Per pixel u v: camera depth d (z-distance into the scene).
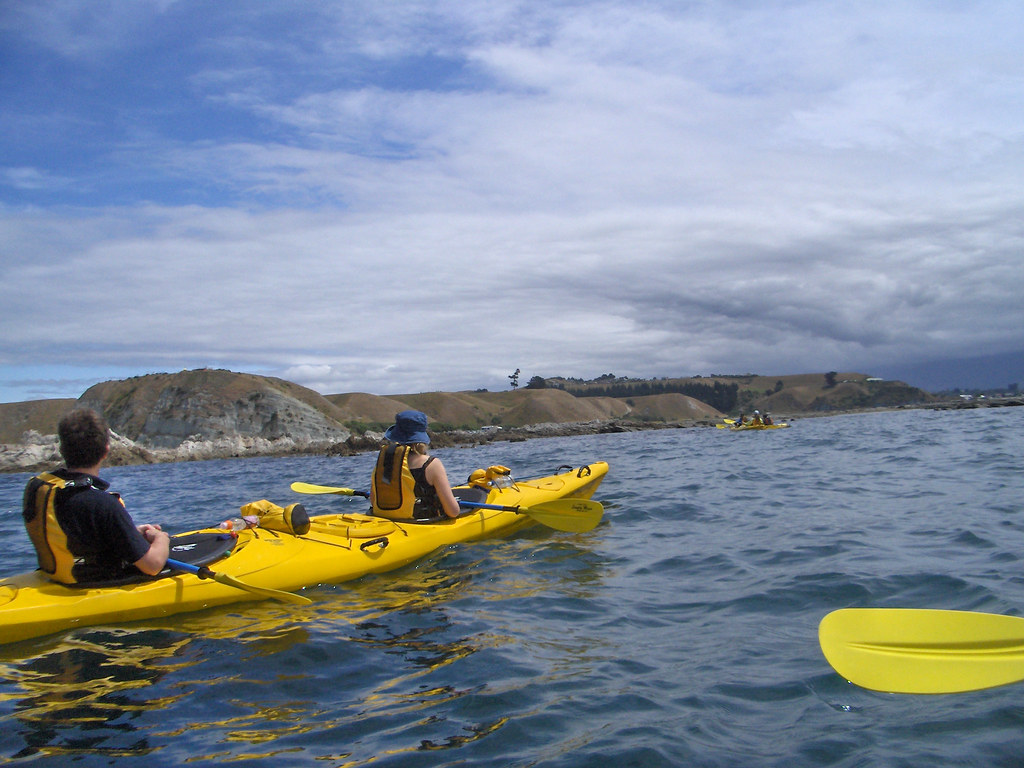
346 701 2.83
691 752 2.34
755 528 6.05
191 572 3.91
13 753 2.44
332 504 8.65
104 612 3.62
